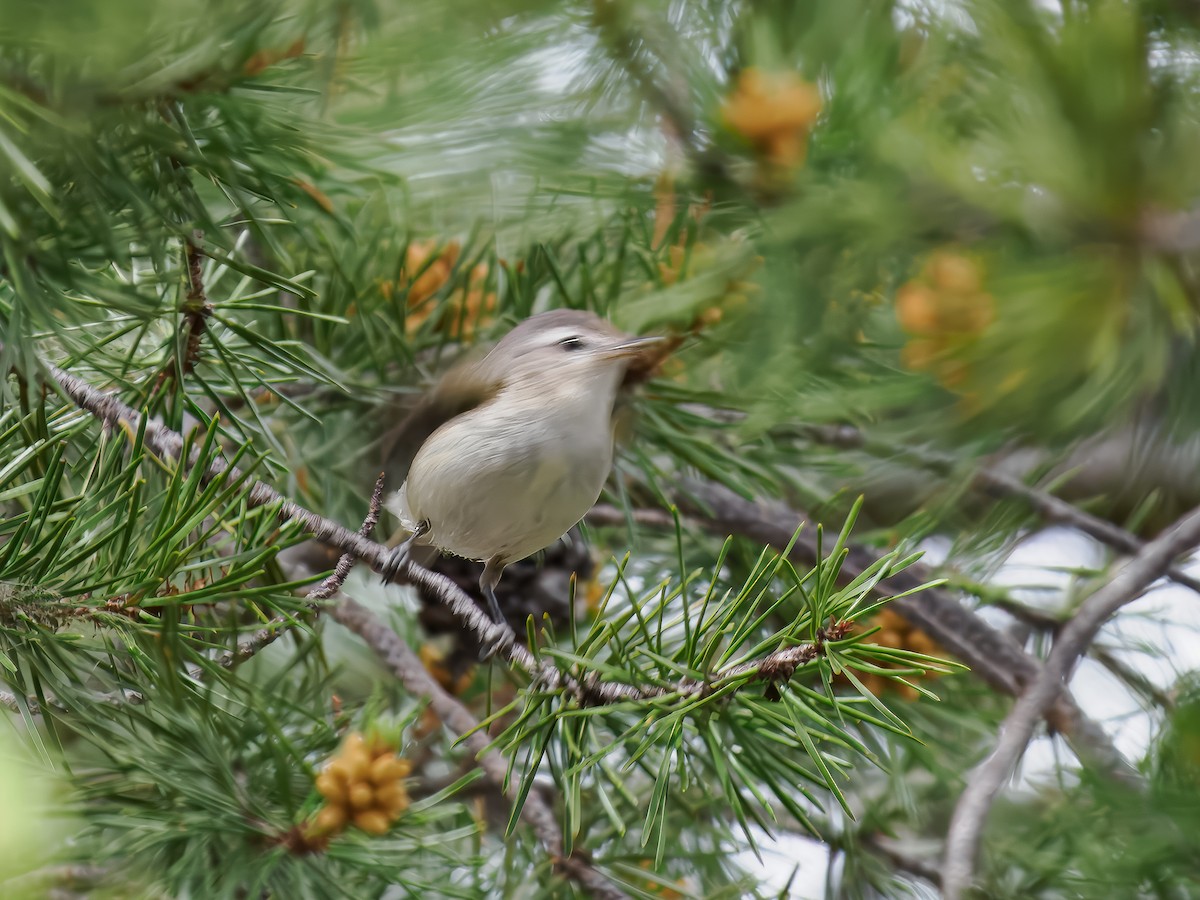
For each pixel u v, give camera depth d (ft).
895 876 23.91
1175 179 13.25
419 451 21.35
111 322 19.39
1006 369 14.92
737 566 26.43
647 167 21.21
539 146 20.92
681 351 22.03
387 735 17.34
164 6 12.55
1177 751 19.33
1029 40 13.20
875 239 15.56
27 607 14.10
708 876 22.41
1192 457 22.40
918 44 18.80
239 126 16.20
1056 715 22.31
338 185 19.43
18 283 14.96
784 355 18.81
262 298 23.62
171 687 15.11
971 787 18.92
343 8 15.15
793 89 18.45
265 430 18.48
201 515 14.10
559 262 24.12
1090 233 13.98
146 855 17.66
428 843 17.99
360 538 17.46
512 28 18.15
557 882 20.43
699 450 23.25
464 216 22.66
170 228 16.06
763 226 18.86
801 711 13.64
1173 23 16.62
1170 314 14.37
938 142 14.62
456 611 18.08
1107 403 15.98
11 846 5.85
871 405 19.25
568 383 20.45
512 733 15.21
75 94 14.19
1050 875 21.20
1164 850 18.52
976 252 15.46
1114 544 25.57
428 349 24.73
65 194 15.42
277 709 20.62
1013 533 25.40
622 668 14.94
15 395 17.49
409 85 18.54
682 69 20.98
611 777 15.01
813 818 23.72
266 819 17.47
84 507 14.83
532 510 20.66
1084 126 13.15
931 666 13.62
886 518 28.04
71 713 16.21
